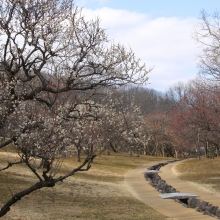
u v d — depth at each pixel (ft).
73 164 96.22
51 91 29.63
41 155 21.13
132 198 53.42
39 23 33.63
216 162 99.14
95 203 47.80
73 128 24.48
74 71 32.22
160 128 177.68
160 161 143.13
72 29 35.60
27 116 24.62
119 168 106.63
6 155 80.94
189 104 129.39
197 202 43.93
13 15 33.68
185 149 196.75
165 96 231.09
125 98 44.27
